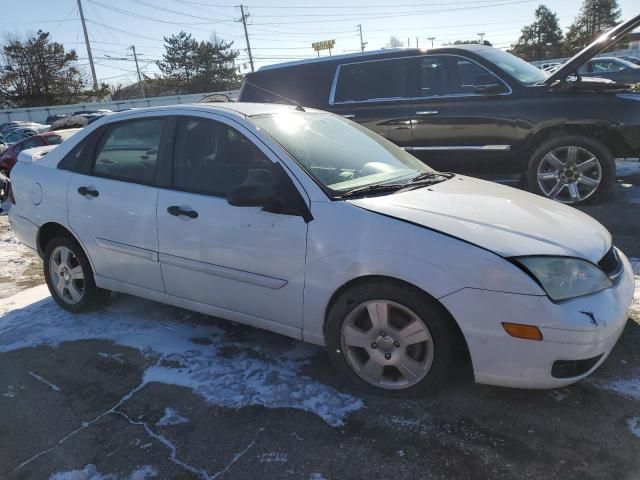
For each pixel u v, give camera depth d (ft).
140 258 11.94
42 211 13.67
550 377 8.14
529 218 9.21
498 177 25.26
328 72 23.26
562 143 20.06
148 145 12.03
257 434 8.66
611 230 17.70
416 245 8.55
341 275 9.14
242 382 10.19
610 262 9.13
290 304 9.93
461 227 8.67
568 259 8.31
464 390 9.45
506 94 20.30
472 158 21.18
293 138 10.89
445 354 8.70
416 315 8.73
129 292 12.66
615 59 52.11
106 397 9.98
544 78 21.50
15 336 12.82
